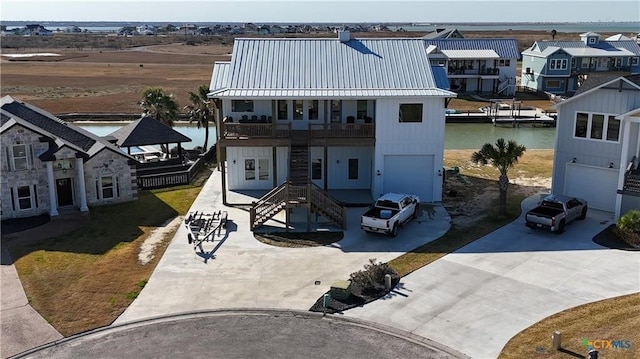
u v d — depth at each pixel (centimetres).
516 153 3003
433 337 1878
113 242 2780
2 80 10250
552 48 8719
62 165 3203
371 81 3400
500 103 7612
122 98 8444
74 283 2314
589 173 3244
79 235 2878
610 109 3081
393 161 3356
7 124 3041
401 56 3619
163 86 9550
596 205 3250
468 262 2488
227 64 3609
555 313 2017
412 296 2170
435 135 3309
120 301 2156
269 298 2170
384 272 2278
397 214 2823
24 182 3109
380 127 3294
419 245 2702
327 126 3306
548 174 4078
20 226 3005
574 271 2377
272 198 2944
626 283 2253
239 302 2139
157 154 4694
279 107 3466
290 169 3112
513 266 2439
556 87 8788
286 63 3556
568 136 3288
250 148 3578
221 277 2361
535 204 3319
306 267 2456
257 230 2917
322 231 2900
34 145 3097
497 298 2144
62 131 3509
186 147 5569
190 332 1931
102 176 3359
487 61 8838
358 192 3569
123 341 1880
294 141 3297
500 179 3094
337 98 3212
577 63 8675
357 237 2814
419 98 3241
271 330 1939
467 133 6462
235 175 3638
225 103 3472
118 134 4212
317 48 3684
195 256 2584
